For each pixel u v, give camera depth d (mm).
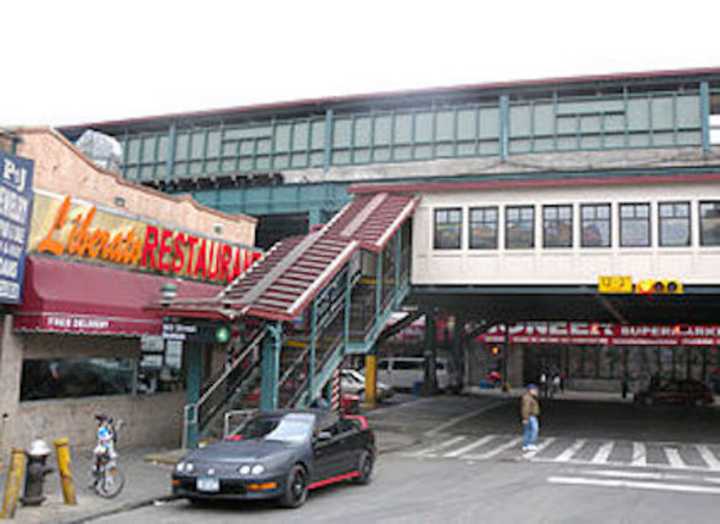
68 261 15945
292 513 11242
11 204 13734
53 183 16359
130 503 11586
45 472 11219
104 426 12305
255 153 40250
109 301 16047
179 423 19797
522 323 48375
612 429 26641
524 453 19641
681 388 39062
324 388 22781
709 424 28984
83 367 16969
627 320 40812
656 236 23703
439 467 16797
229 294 19266
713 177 23094
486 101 36500
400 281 25391
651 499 12852
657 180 23672
